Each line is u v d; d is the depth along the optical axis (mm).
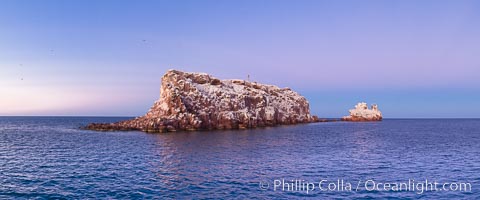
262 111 140000
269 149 58156
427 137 88062
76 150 56094
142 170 38500
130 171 37875
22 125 164750
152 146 61875
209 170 38625
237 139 76688
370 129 128875
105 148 58812
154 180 33469
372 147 62281
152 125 99625
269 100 151875
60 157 48250
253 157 48531
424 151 56062
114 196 27891
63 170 38375
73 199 27078
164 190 29750
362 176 35469
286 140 75562
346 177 35000
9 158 47375
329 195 28312
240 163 43344
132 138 78312
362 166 41188
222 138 78875
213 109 116375
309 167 40500
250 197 27719
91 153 52406
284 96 178375
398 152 54594
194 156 49406
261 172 37500
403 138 84375
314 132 105000
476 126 169625
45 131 109188
